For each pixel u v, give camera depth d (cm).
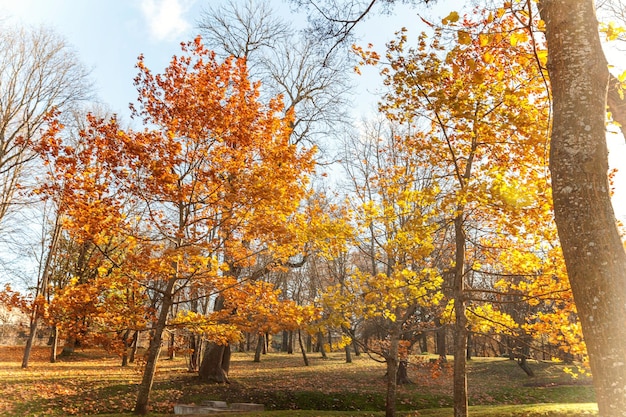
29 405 1238
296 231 1083
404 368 1905
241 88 1062
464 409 849
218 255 1209
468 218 986
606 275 299
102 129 965
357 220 1120
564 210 328
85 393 1414
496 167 778
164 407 1388
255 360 2983
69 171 929
